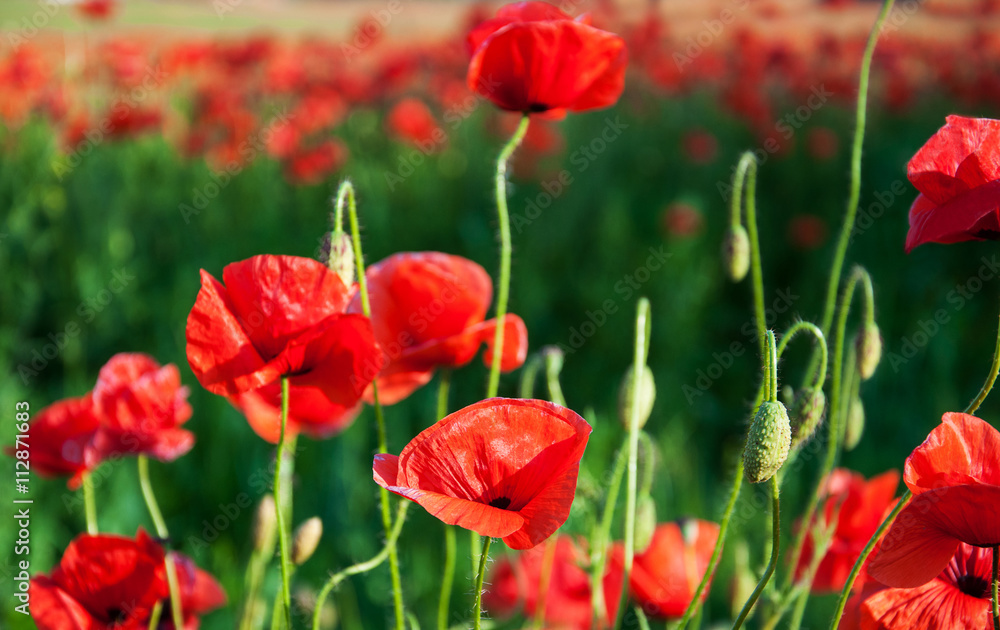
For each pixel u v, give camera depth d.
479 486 1.13
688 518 1.96
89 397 1.93
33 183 6.24
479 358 5.03
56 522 3.69
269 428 1.72
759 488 3.51
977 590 1.25
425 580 3.38
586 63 1.67
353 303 1.73
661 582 1.93
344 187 1.44
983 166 1.20
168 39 9.47
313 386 1.40
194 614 1.82
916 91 8.70
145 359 1.97
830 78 8.32
